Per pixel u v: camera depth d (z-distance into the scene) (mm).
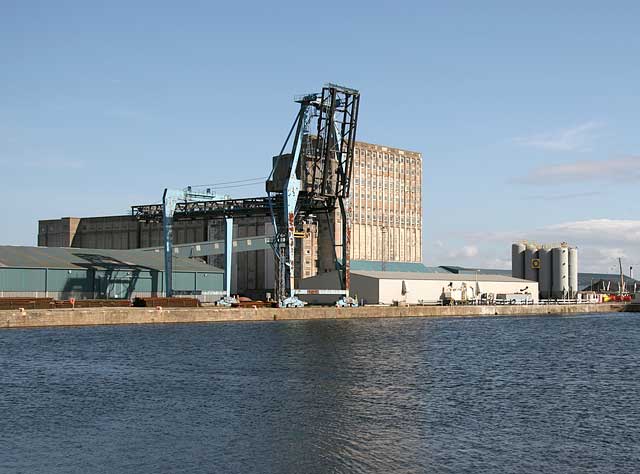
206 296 142375
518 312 178625
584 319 159250
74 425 36938
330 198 132125
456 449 32750
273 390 47938
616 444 34062
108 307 112938
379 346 79875
